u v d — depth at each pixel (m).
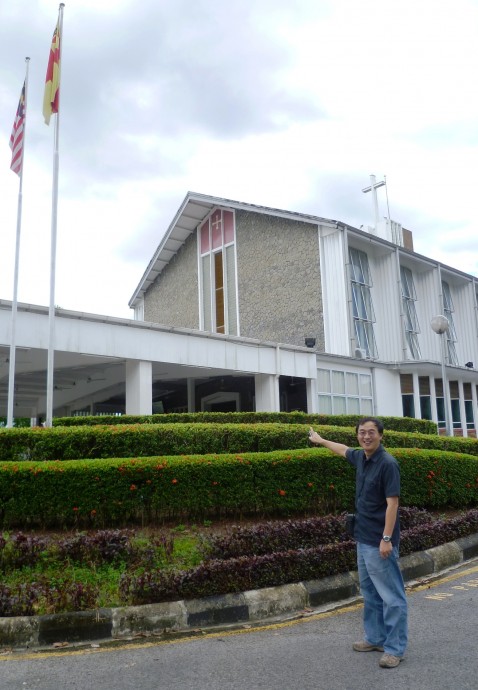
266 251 26.86
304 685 4.29
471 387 28.72
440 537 8.44
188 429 9.77
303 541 7.14
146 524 8.15
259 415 13.35
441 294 28.59
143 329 14.34
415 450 10.39
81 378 18.56
